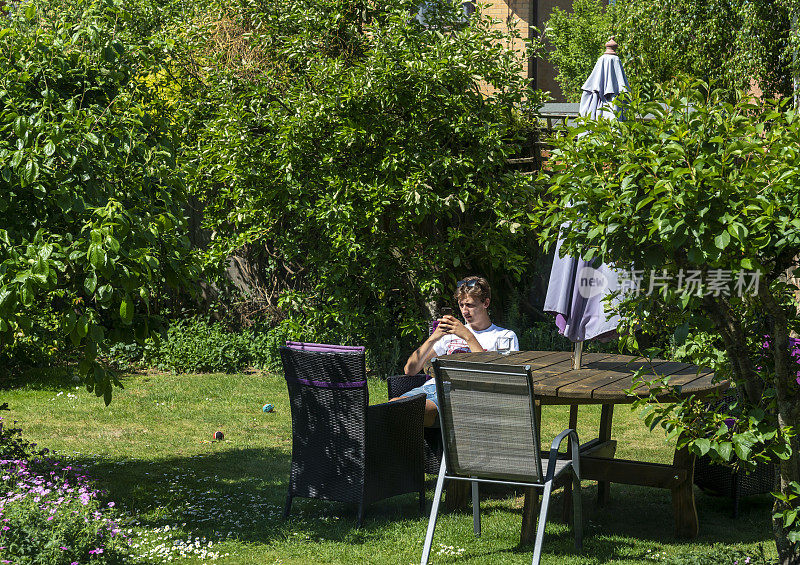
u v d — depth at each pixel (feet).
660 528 16.21
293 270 35.76
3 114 13.98
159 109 30.83
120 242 13.24
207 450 21.63
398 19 30.42
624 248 10.46
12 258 12.96
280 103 30.73
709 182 9.35
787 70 36.73
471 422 14.06
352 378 15.65
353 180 29.43
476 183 30.99
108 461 20.03
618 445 22.50
